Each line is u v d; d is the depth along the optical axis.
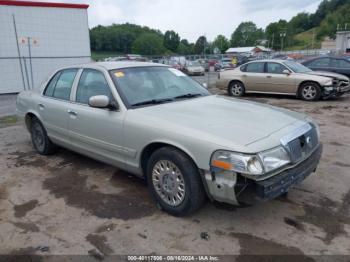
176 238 3.04
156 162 3.41
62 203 3.75
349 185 4.10
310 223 3.26
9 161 5.20
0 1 15.71
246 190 2.83
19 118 5.73
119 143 3.78
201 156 2.98
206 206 3.59
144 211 3.53
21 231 3.21
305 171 3.19
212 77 25.38
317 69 12.91
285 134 3.12
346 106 9.77
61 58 18.12
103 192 4.01
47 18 17.27
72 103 4.48
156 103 3.90
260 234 3.08
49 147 5.28
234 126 3.19
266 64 11.79
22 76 15.95
